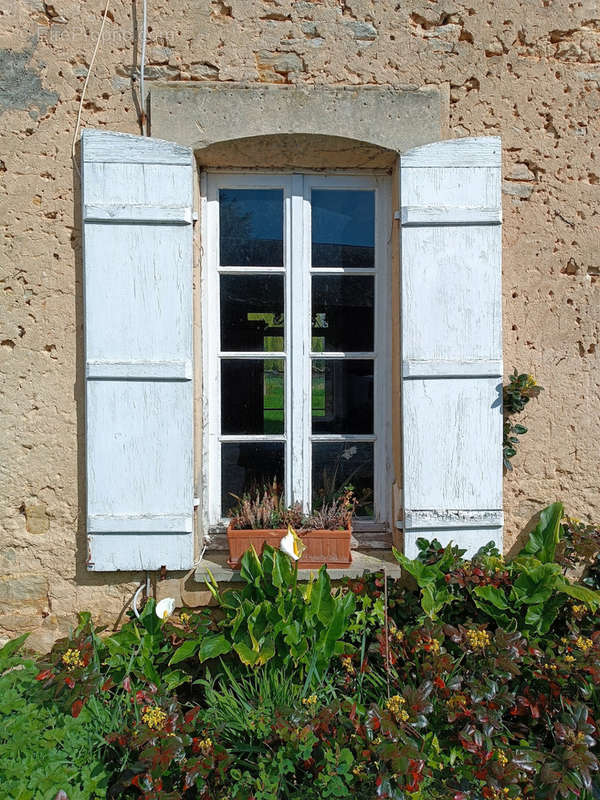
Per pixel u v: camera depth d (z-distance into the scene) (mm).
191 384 2781
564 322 2963
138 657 2586
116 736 2199
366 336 3074
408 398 2846
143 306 2760
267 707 2385
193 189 2824
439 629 2514
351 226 3064
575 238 2953
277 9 2803
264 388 3061
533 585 2668
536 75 2908
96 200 2732
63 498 2834
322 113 2812
